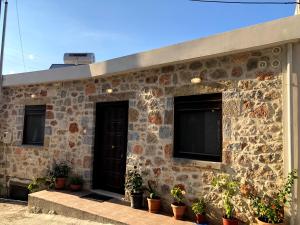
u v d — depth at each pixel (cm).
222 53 466
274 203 401
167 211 528
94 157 680
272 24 417
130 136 602
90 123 682
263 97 436
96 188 679
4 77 845
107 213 513
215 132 495
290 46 412
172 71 546
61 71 730
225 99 473
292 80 409
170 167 532
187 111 532
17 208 688
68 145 718
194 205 468
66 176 697
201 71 506
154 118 565
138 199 544
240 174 447
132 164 592
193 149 521
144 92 587
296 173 396
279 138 417
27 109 824
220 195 464
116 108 664
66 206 557
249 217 432
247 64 456
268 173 422
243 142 449
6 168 830
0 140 852
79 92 712
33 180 747
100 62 650
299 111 402
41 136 794
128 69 594
